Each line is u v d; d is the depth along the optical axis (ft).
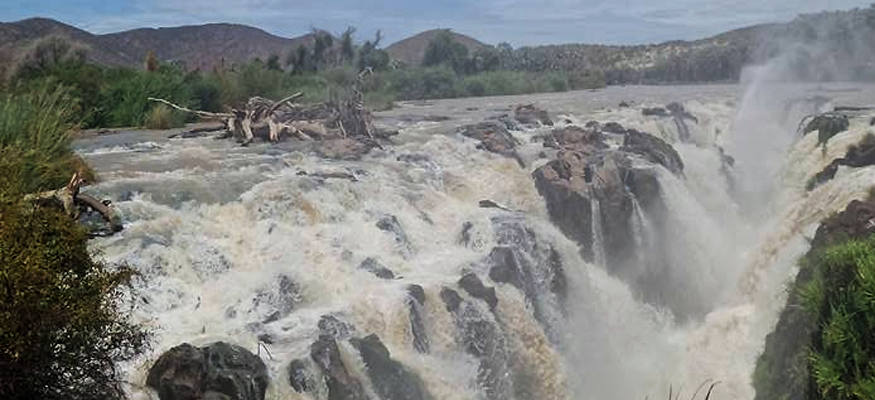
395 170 79.05
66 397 32.14
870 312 33.83
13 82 110.32
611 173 83.56
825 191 78.43
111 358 35.76
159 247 51.62
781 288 65.62
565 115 131.75
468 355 52.75
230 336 44.14
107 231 52.26
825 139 97.81
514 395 56.08
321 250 56.70
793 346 49.88
